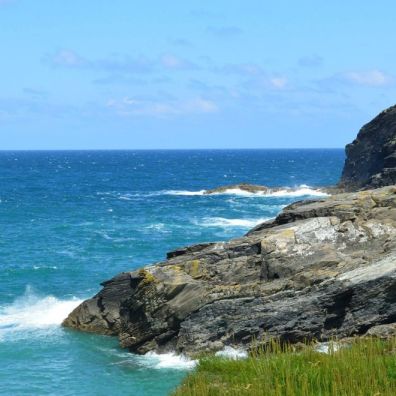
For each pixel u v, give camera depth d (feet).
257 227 140.15
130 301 121.80
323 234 122.83
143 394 97.25
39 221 303.27
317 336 107.45
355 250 121.60
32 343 123.85
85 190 495.41
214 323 112.98
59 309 147.54
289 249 119.03
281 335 107.55
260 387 64.85
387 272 106.22
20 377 104.99
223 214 321.11
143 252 220.43
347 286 107.24
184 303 116.26
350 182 410.93
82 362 112.88
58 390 99.19
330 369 66.28
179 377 104.37
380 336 97.19
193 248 132.67
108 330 130.11
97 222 297.74
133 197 428.15
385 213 129.80
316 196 405.39
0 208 359.05
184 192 465.47
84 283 173.99
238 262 120.98
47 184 561.84
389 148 371.76
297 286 113.50
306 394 61.52
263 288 114.83
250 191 438.40
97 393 97.76
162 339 117.60
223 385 70.38
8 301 154.20
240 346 110.11
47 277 180.86
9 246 232.32
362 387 60.70
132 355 117.08
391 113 387.75
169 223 289.33
